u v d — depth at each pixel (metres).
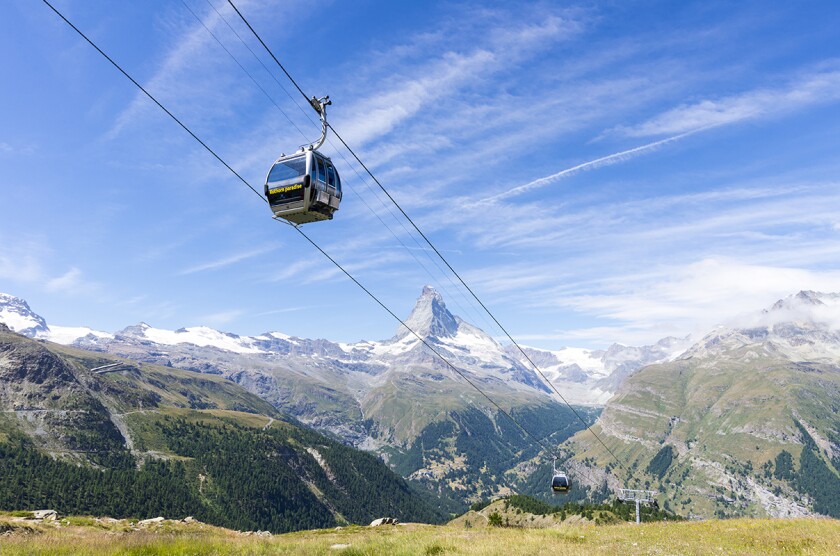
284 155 31.12
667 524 46.03
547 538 30.53
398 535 36.34
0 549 23.16
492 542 28.34
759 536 33.94
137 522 59.06
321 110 29.28
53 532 40.97
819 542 30.89
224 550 25.02
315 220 32.75
